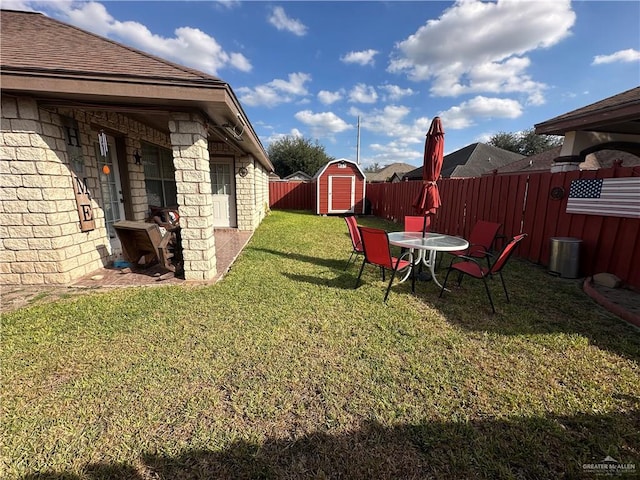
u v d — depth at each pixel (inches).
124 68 130.3
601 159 500.4
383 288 154.0
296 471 54.9
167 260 162.4
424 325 112.6
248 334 103.7
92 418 65.7
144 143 254.5
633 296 133.6
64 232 150.3
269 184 706.8
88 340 97.7
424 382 79.8
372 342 99.9
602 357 91.4
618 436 62.3
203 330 106.0
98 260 180.9
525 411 69.4
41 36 160.1
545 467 55.7
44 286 147.6
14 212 140.9
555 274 172.4
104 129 189.2
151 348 93.9
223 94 130.1
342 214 587.2
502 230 236.8
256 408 69.8
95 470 54.2
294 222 437.7
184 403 71.1
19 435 60.9
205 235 157.1
